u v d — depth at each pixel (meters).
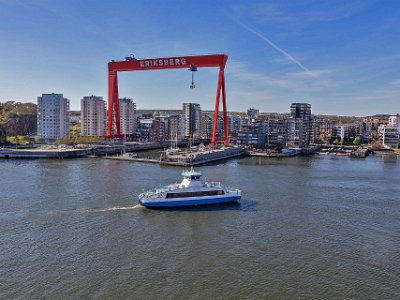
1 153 181.62
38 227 68.94
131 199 90.94
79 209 81.31
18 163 159.50
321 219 78.44
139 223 72.75
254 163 181.50
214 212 81.75
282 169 157.75
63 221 72.81
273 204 90.25
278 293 46.59
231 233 68.06
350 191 109.44
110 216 76.88
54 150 193.00
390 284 49.53
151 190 96.25
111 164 162.00
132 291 46.47
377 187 117.56
